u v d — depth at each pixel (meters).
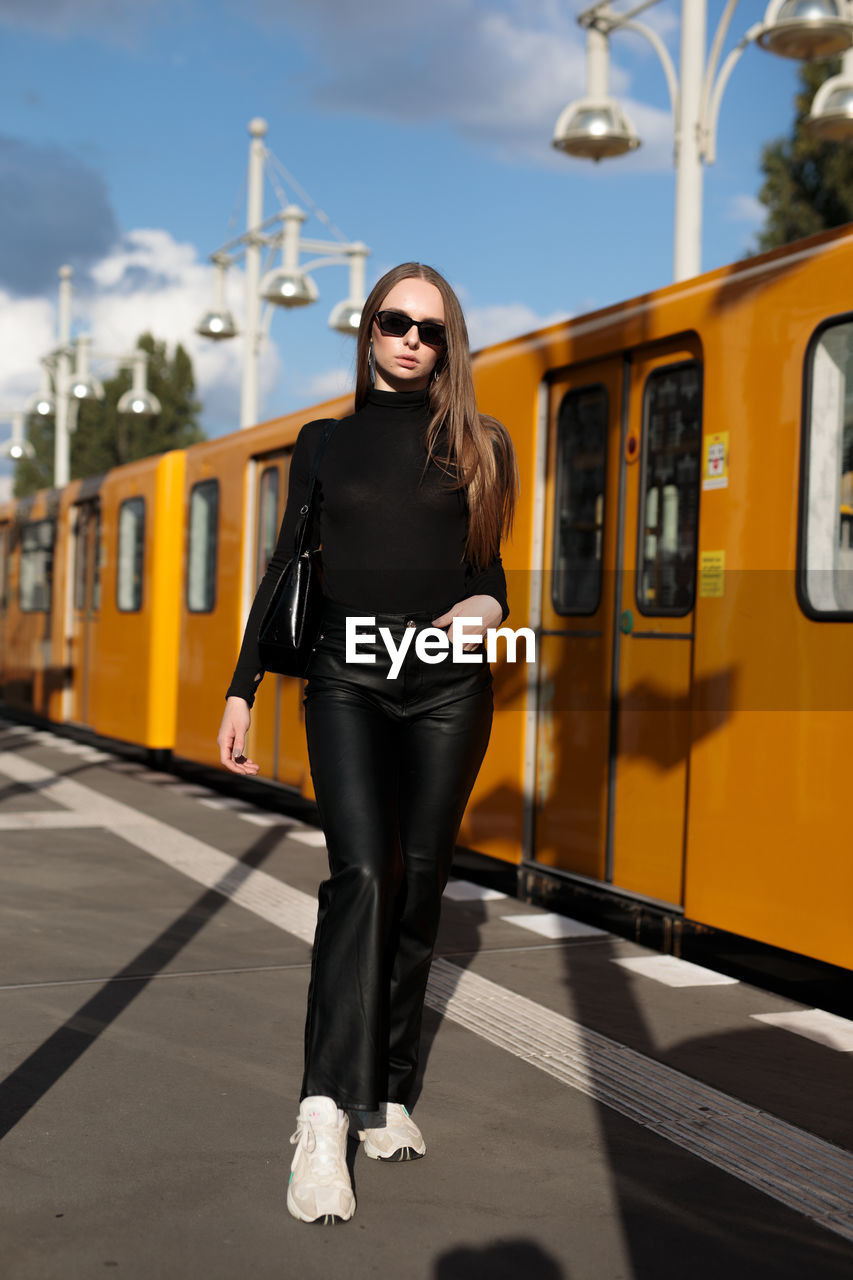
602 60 9.98
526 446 6.90
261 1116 3.77
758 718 5.22
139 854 7.82
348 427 3.30
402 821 3.31
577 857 6.44
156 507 12.26
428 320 3.22
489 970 5.45
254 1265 2.89
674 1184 3.38
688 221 9.42
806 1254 3.01
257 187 18.72
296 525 3.33
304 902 6.57
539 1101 3.96
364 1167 3.45
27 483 71.56
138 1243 2.98
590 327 6.41
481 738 3.33
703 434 5.60
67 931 5.88
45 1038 4.41
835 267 5.00
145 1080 4.04
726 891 5.35
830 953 4.86
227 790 10.86
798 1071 4.25
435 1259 2.95
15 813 9.28
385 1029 3.18
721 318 5.54
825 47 8.34
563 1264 2.95
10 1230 3.03
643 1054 4.40
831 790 4.88
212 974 5.24
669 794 5.83
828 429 5.01
